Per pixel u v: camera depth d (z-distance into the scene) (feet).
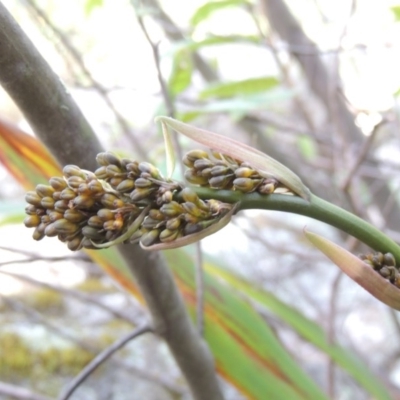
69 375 2.08
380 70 1.84
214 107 1.42
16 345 2.15
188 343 0.93
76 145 0.75
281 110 2.64
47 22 1.80
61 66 2.37
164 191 0.57
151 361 2.20
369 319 3.16
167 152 0.60
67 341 2.17
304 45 2.03
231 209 0.58
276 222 2.84
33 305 2.42
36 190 0.58
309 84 2.19
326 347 1.35
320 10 2.20
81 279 2.83
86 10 1.77
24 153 1.06
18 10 2.21
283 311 1.37
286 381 1.16
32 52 0.69
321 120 2.67
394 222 2.21
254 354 1.16
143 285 0.87
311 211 0.59
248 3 1.72
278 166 0.59
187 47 1.46
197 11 1.57
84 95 2.44
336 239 2.67
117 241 0.57
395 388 1.57
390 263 0.60
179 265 1.16
